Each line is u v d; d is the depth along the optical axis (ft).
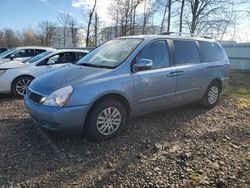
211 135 15.37
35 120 13.85
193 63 18.51
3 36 213.05
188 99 18.40
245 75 49.78
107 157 12.36
